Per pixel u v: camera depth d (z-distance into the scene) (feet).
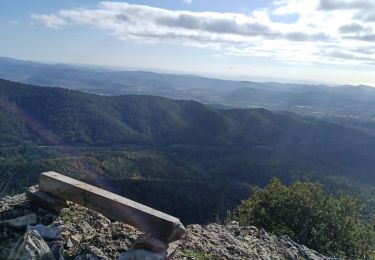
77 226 14.44
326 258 18.98
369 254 35.32
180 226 12.33
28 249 10.89
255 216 39.52
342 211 37.63
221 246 16.19
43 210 14.98
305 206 37.06
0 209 15.14
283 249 18.22
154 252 12.02
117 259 12.61
